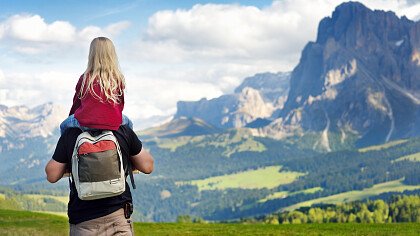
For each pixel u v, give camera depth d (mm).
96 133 5125
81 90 5082
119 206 5172
